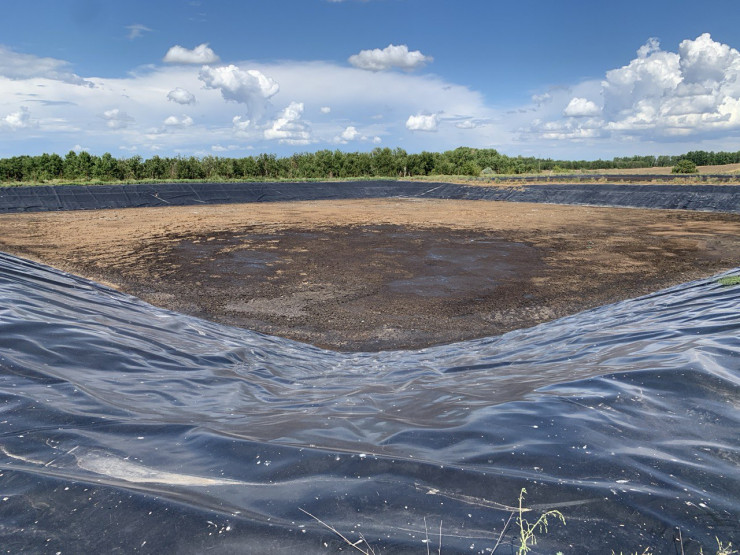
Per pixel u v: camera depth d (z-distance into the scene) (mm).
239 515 1933
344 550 1746
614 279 11609
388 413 3307
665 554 1737
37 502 2014
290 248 15648
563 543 1781
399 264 13359
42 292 6184
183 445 2607
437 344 7379
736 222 21406
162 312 7559
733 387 3020
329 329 8086
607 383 3277
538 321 8477
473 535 1822
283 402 3885
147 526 1877
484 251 15312
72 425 2789
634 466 2281
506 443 2541
